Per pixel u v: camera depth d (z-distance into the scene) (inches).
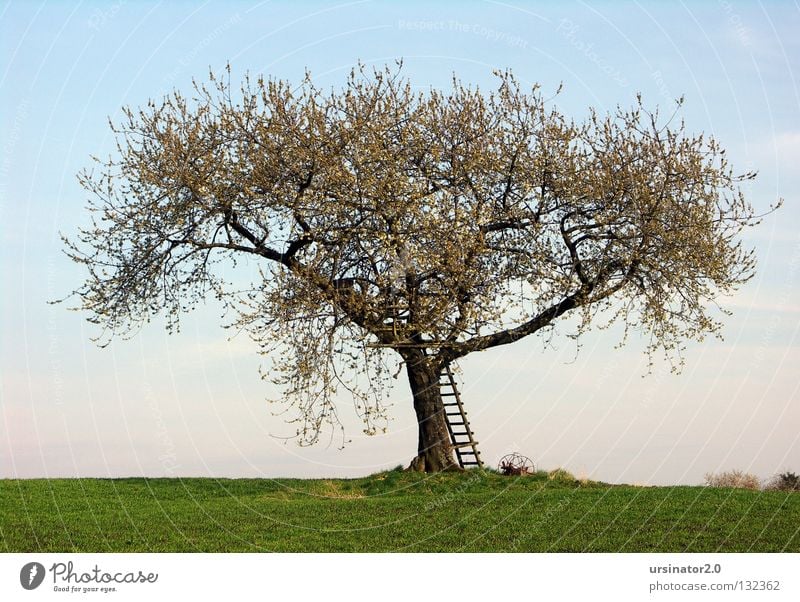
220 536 756.6
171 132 931.3
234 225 970.7
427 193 938.1
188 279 1006.4
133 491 1014.4
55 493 986.1
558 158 970.7
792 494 930.1
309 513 861.2
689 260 942.4
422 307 901.2
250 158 912.9
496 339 985.5
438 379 1067.3
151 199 954.1
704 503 866.8
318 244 898.1
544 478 1034.1
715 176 948.0
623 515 816.3
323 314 900.6
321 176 906.1
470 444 1079.0
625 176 943.7
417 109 970.1
